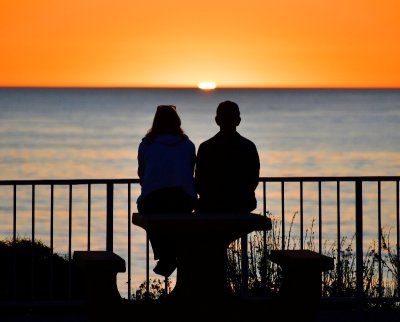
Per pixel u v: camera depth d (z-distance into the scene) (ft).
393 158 443.32
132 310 54.13
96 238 181.37
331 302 67.67
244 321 54.54
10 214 226.79
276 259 57.47
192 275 54.49
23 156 446.60
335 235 168.35
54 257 94.43
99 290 53.26
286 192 262.26
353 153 470.80
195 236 54.19
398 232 69.31
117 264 53.47
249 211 61.26
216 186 60.90
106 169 385.91
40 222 212.02
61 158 438.81
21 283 88.12
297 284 54.54
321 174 366.63
